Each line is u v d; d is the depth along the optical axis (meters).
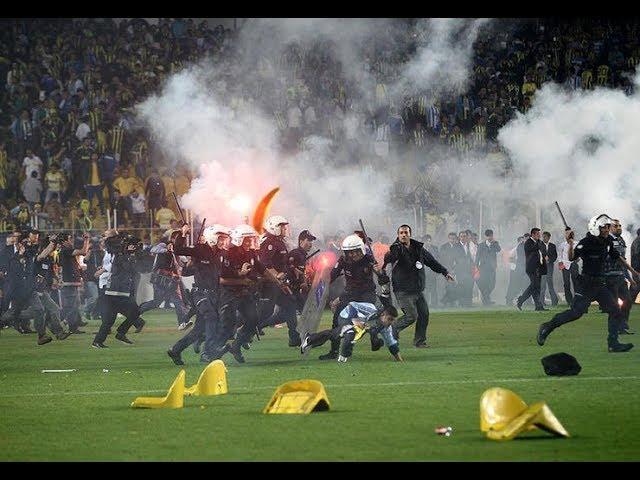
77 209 106.25
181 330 73.19
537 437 29.34
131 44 131.38
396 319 53.03
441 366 47.19
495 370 45.25
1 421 33.75
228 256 50.12
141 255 76.25
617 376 42.38
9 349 60.88
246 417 33.56
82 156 111.94
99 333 60.66
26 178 111.12
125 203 108.56
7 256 67.50
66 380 45.00
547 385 39.94
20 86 121.38
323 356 51.66
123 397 39.25
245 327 50.53
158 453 28.08
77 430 31.83
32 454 28.27
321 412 34.28
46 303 66.44
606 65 136.25
